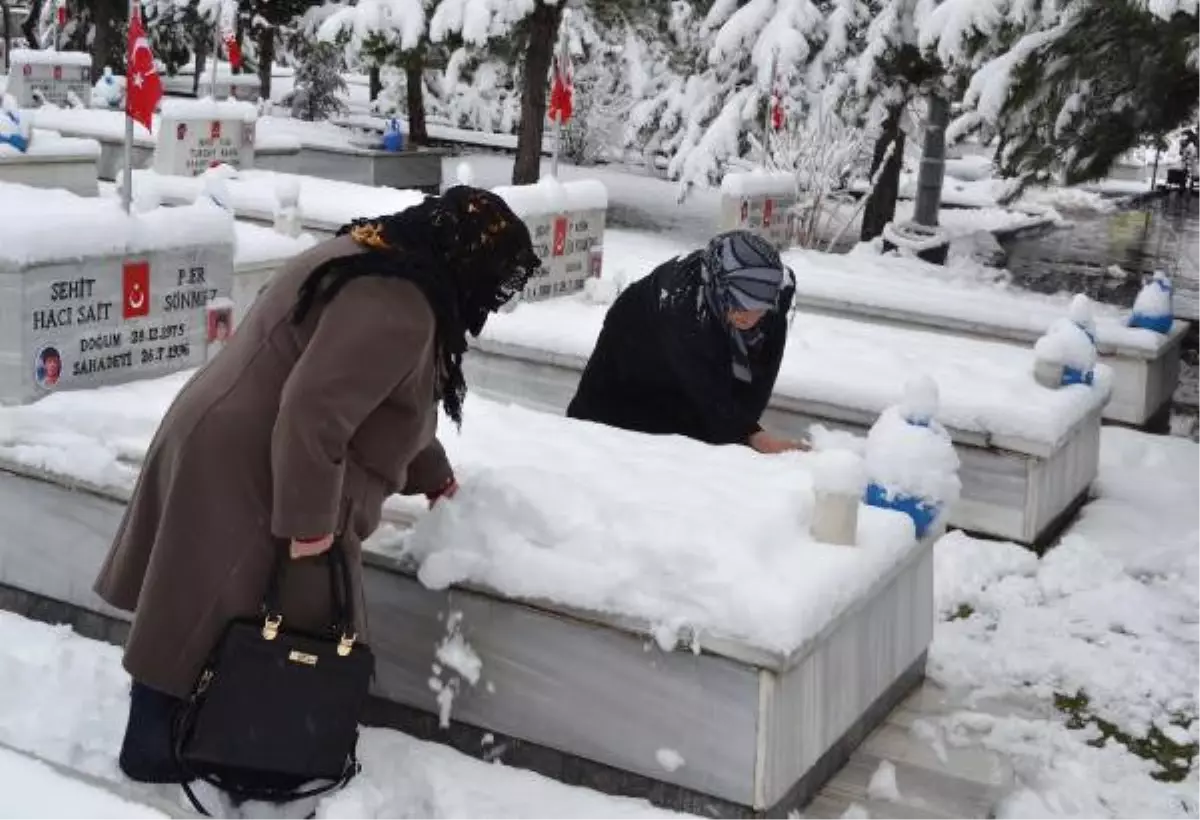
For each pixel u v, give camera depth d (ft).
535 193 24.91
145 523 10.32
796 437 20.30
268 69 89.61
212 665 9.90
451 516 11.93
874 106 42.75
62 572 13.80
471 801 11.10
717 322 15.42
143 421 14.66
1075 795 12.49
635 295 16.12
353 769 10.95
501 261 10.07
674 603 11.05
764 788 10.96
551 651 11.57
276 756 9.90
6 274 14.79
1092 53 31.96
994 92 33.06
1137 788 12.76
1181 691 14.82
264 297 10.23
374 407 9.63
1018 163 34.88
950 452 13.71
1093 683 14.87
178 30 87.92
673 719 11.16
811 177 44.11
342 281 9.62
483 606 11.80
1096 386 20.80
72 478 13.42
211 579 9.95
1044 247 53.06
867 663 12.91
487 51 51.11
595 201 26.50
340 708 10.05
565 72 26.02
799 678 11.32
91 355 15.79
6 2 111.24
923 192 45.19
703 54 48.06
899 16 41.11
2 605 14.25
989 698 14.46
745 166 46.60
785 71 42.50
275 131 63.72
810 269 33.04
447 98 81.87
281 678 9.87
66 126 50.72
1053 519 19.53
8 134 37.37
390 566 12.04
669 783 11.27
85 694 12.23
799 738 11.51
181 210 16.87
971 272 43.01
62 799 6.72
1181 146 78.02
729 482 13.48
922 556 14.07
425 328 9.70
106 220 15.75
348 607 10.19
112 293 15.90
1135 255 51.08
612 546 11.53
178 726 10.03
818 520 12.27
